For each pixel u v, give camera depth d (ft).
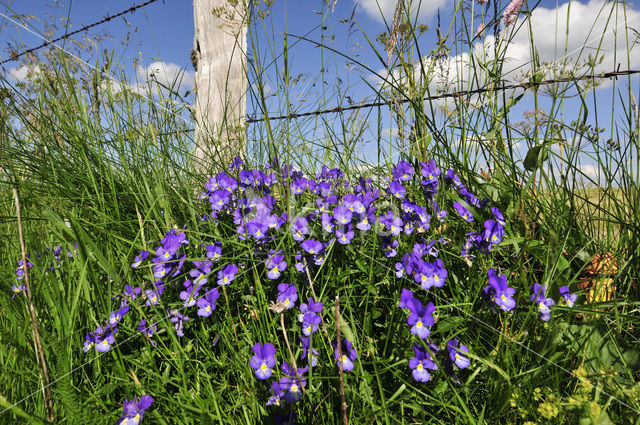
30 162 2.47
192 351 1.42
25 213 2.28
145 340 1.33
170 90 2.60
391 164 1.97
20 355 1.25
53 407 1.19
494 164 2.00
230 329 1.42
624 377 1.24
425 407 1.21
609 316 1.44
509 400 1.12
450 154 1.83
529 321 1.33
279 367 1.21
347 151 2.24
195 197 2.35
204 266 1.49
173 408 1.18
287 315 1.38
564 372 1.25
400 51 1.82
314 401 1.16
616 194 2.00
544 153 1.54
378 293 1.49
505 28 1.88
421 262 1.34
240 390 1.24
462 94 2.03
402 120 2.11
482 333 1.37
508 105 1.83
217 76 2.93
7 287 1.65
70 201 2.22
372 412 1.08
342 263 1.55
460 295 1.52
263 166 2.46
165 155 2.41
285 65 1.71
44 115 2.50
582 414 1.00
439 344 1.23
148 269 1.56
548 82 1.63
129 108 2.53
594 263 1.77
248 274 1.56
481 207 1.78
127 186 2.29
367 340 1.33
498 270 1.50
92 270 1.45
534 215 1.71
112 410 1.21
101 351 1.29
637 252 1.66
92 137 2.47
